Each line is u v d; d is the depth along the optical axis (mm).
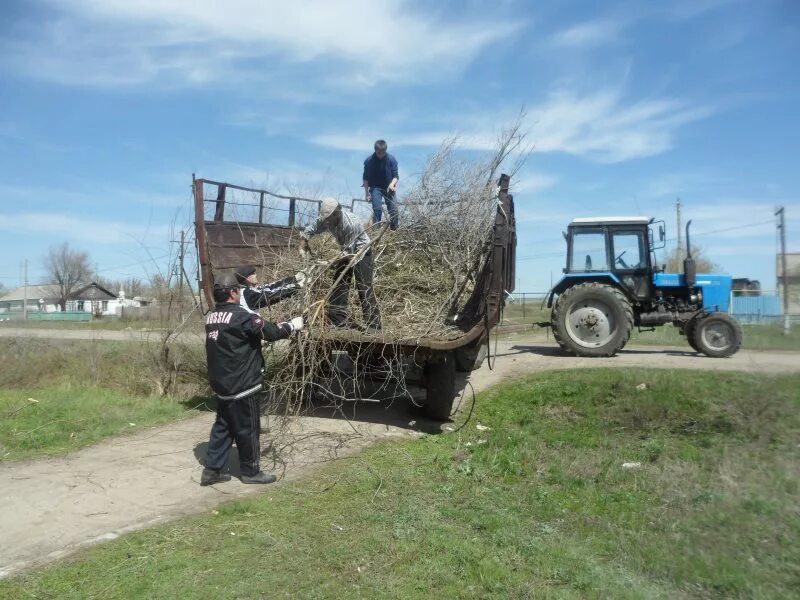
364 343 6281
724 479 4750
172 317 8805
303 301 6227
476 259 7383
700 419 6656
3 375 9461
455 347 5961
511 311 18672
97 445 6121
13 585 3311
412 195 7945
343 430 6625
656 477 4980
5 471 5266
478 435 6453
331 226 6770
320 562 3621
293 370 6219
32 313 47562
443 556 3699
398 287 7332
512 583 3371
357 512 4375
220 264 6812
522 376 8906
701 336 10844
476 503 4551
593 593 3223
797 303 22906
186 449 5965
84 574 3439
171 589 3289
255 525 4141
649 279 11484
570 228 11820
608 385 7688
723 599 3156
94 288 62375
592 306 10945
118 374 9375
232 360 4859
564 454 5691
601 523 4148
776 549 3613
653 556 3582
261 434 6398
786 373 7875
